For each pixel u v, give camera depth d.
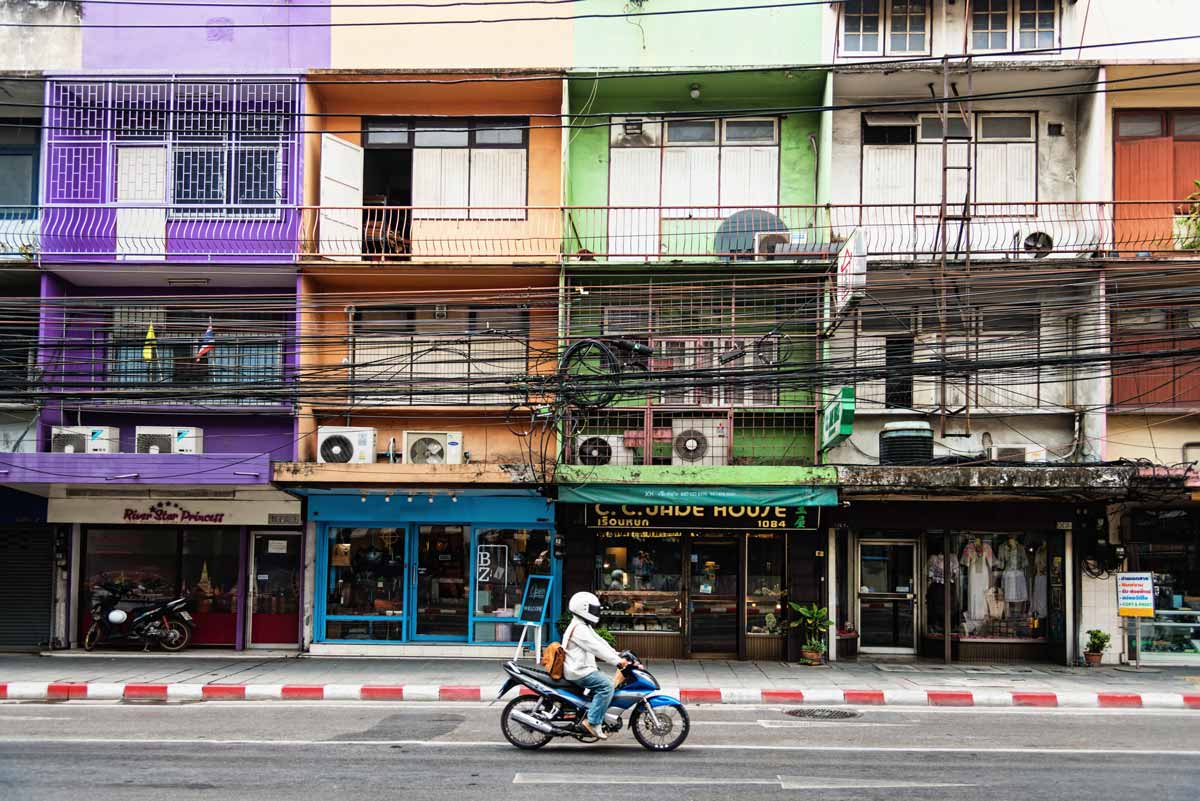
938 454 17.06
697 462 16.88
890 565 17.98
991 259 17.00
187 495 17.95
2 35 17.83
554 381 14.66
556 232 17.80
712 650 17.45
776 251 17.05
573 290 17.03
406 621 17.88
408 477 16.25
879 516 17.17
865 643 17.84
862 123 17.97
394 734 11.00
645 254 16.69
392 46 17.77
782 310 17.03
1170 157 17.17
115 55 17.78
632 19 17.67
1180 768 9.46
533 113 18.34
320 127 18.14
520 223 17.84
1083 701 13.44
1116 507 17.23
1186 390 16.67
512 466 16.16
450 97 18.22
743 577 17.47
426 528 18.08
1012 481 15.28
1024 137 17.75
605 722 10.26
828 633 17.30
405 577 17.97
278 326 17.73
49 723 11.62
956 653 17.50
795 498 15.84
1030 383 15.77
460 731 11.21
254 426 18.05
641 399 17.17
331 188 17.25
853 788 8.59
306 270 17.25
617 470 16.09
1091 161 16.94
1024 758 9.88
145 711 12.61
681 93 17.92
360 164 17.77
